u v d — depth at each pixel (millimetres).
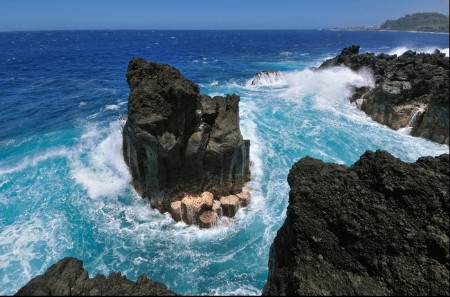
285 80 49781
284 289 10117
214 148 18297
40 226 17719
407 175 10133
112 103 39656
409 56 43031
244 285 14750
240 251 16703
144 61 19188
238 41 185375
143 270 15547
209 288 14633
